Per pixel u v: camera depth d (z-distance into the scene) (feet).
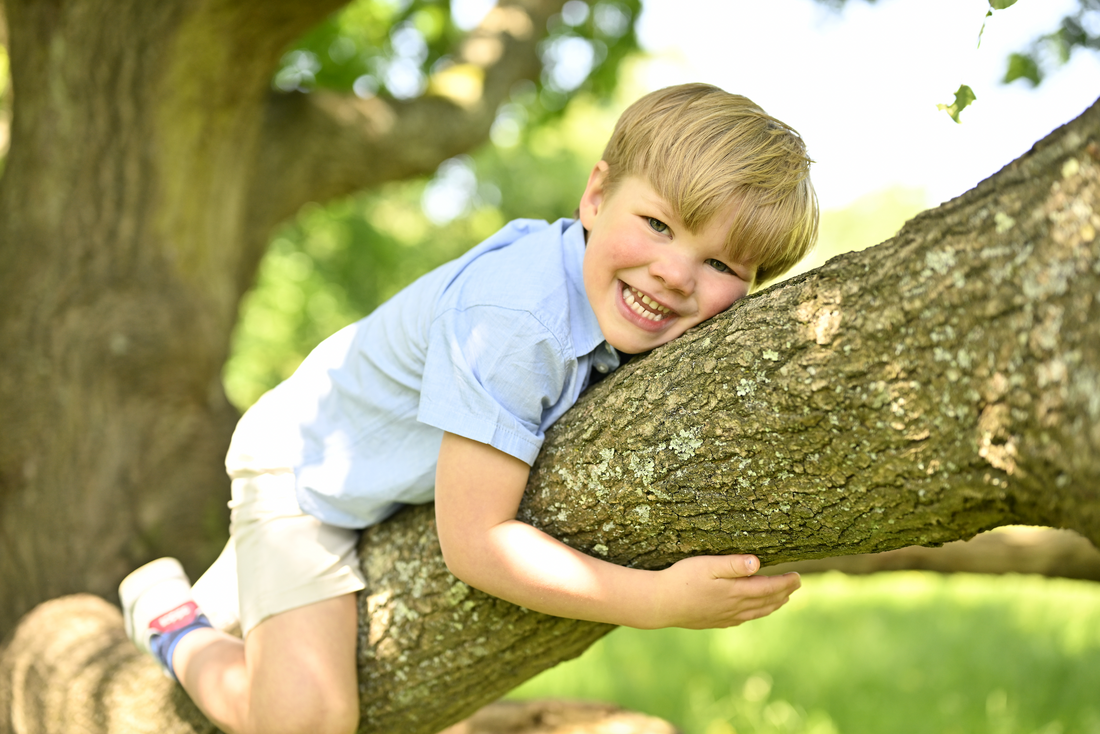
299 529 6.15
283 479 6.31
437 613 5.74
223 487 12.22
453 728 8.48
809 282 4.42
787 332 4.35
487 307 5.29
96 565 11.14
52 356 11.34
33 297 11.44
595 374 5.65
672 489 4.79
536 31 18.83
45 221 11.52
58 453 11.28
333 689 5.81
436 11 20.01
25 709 8.20
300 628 5.90
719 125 5.05
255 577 6.11
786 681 14.39
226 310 13.42
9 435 11.20
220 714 6.07
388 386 6.03
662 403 4.81
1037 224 3.62
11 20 11.44
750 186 4.92
